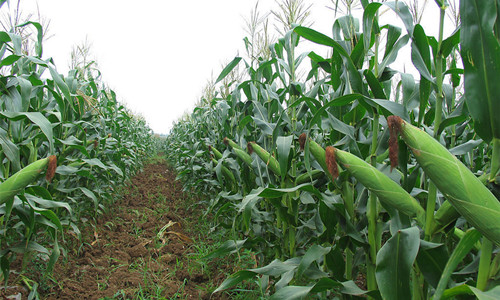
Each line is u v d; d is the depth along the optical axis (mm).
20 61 3576
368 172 1480
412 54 1861
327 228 2469
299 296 1814
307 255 2074
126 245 5082
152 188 10016
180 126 14531
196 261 4145
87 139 5164
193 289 3703
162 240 5184
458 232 2025
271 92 3615
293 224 2996
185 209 7469
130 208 7227
